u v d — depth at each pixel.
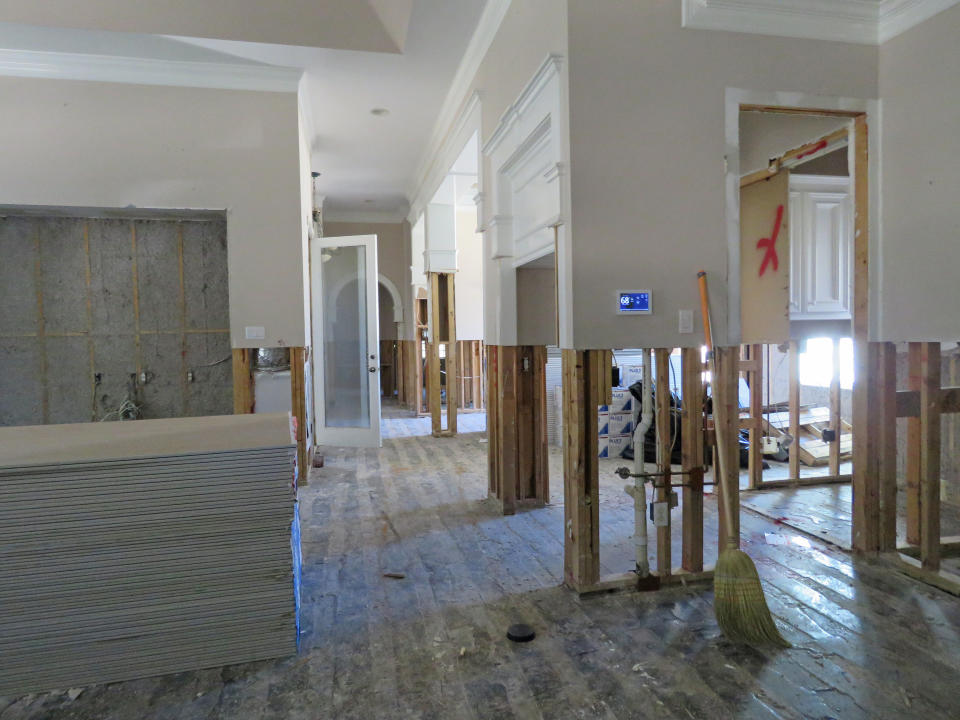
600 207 2.40
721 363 2.54
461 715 1.74
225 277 4.52
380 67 4.18
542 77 2.53
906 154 2.64
